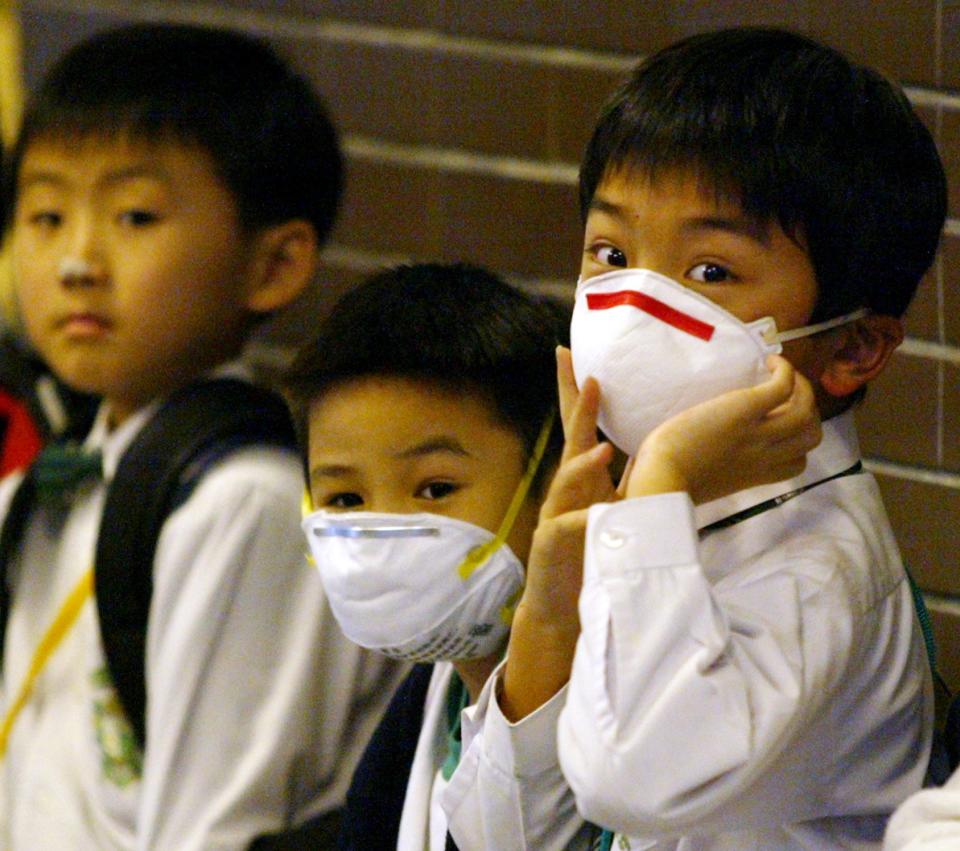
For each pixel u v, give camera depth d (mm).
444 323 4844
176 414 6555
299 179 6941
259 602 6336
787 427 3971
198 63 6855
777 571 4082
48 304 6766
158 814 6188
